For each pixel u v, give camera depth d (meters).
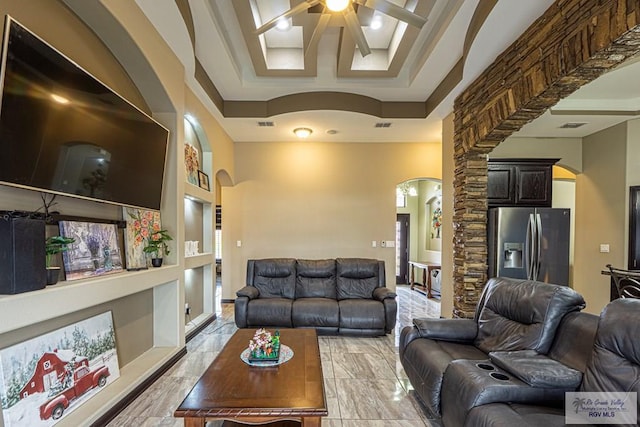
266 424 2.03
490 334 2.53
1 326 1.52
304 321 4.10
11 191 1.85
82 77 2.10
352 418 2.34
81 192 2.15
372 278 4.71
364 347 3.77
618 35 1.87
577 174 5.27
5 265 1.60
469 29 3.00
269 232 6.14
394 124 5.07
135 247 2.86
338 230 6.14
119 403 2.38
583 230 5.14
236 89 4.38
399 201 8.90
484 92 3.41
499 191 4.49
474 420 1.61
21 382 1.79
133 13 2.51
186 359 3.39
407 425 2.26
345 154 6.18
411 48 3.64
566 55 2.28
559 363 1.84
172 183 3.33
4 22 1.70
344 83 4.31
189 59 3.34
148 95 3.09
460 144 4.02
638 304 1.62
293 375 2.02
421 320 2.79
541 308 2.18
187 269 4.14
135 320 3.04
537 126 4.68
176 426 2.23
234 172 6.13
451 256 4.46
